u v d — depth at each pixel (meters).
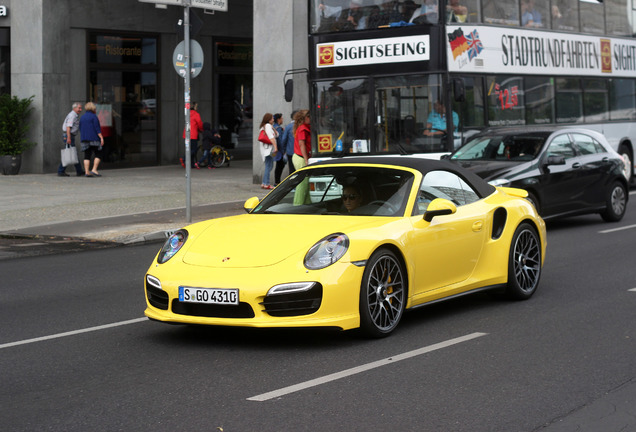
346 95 16.61
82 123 24.62
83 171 25.59
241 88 31.41
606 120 21.17
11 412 5.38
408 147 16.25
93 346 7.18
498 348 6.94
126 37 27.83
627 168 22.22
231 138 31.25
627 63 22.22
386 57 16.36
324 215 7.76
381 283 7.26
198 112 30.06
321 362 6.53
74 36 26.50
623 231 14.43
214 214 16.67
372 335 7.18
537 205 14.06
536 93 18.55
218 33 30.42
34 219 16.19
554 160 14.16
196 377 6.15
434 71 16.08
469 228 8.26
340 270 6.83
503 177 13.62
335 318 6.82
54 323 8.16
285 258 6.88
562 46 19.52
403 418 5.19
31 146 25.38
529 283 9.05
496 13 17.45
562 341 7.17
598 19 20.97
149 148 28.80
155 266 7.29
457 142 16.25
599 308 8.51
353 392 5.73
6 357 6.84
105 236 14.17
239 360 6.62
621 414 5.27
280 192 8.34
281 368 6.37
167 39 28.94
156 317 7.09
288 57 22.47
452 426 5.05
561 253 12.19
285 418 5.20
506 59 17.64
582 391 5.75
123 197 19.58
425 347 6.98
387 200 7.80
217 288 6.75
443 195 8.18
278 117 22.22
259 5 22.67
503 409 5.37
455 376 6.12
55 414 5.33
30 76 25.39
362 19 16.55
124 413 5.33
